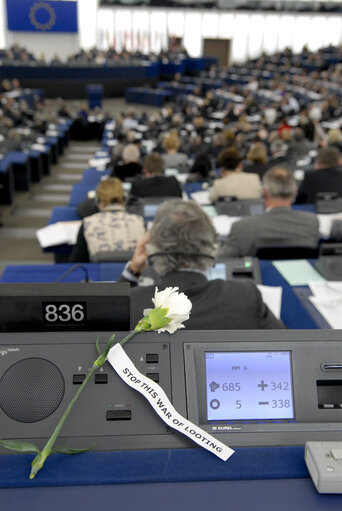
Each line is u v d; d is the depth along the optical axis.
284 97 13.24
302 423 0.72
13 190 7.02
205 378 0.75
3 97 13.62
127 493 0.62
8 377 0.72
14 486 0.62
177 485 0.63
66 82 17.31
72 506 0.60
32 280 2.07
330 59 19.19
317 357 0.76
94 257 2.32
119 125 10.11
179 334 0.77
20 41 19.42
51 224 3.64
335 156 4.07
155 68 18.94
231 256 2.47
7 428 0.69
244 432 0.71
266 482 0.64
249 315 1.09
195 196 4.02
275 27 22.98
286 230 2.48
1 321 0.76
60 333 0.76
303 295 1.88
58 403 0.71
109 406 0.71
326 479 0.61
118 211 2.70
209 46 22.95
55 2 18.91
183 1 21.16
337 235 2.90
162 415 0.70
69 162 10.19
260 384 0.75
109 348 0.71
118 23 21.27
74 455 0.67
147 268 1.47
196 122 9.37
